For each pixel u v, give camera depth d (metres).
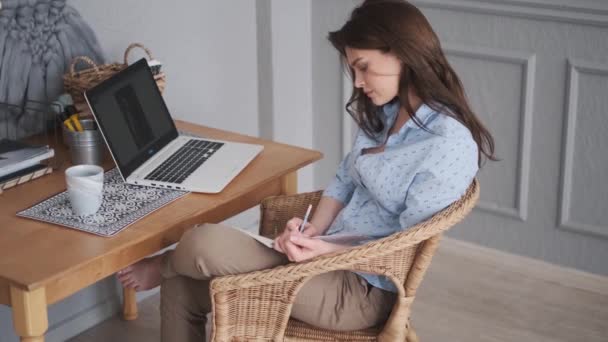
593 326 2.61
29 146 2.01
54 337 2.49
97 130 2.03
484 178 2.97
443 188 1.67
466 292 2.79
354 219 1.86
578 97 2.71
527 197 2.90
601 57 2.65
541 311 2.69
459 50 2.88
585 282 2.83
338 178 2.00
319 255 1.68
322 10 3.12
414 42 1.65
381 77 1.71
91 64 2.20
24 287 1.52
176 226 1.81
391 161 1.75
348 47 1.71
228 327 1.71
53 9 2.20
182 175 1.97
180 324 1.84
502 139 2.90
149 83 2.16
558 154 2.80
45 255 1.62
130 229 1.73
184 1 2.65
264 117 3.07
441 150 1.69
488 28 2.82
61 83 2.25
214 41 2.80
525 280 2.88
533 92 2.79
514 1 2.72
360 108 1.90
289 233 1.68
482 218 3.01
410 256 1.70
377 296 1.79
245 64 2.95
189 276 1.79
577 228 2.81
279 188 2.14
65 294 1.61
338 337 1.80
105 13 2.40
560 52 2.71
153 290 2.78
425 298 2.75
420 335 2.55
